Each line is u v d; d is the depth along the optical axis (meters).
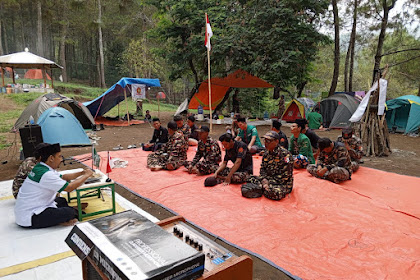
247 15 15.75
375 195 4.67
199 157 5.96
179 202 4.45
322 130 13.97
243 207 4.21
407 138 11.88
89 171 3.75
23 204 3.46
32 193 3.46
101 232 1.57
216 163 5.91
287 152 4.55
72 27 33.88
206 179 5.12
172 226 2.06
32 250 3.06
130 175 5.94
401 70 20.66
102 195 4.68
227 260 1.69
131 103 25.88
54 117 8.27
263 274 2.71
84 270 1.62
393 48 19.69
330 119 14.97
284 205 4.27
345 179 5.32
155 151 7.23
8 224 3.65
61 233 3.44
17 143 9.53
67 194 4.54
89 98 24.27
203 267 1.44
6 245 3.15
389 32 17.55
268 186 4.51
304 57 15.73
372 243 3.19
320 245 3.17
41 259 2.90
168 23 16.84
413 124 12.71
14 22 37.78
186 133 8.31
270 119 19.12
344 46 22.25
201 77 19.89
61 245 3.17
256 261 2.93
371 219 3.79
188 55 16.83
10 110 16.73
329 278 2.61
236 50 15.15
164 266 1.29
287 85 17.83
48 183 3.39
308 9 15.62
